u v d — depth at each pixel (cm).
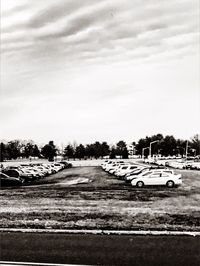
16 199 2262
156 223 1408
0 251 983
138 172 3531
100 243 1063
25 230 1288
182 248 991
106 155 16838
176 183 3031
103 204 1988
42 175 4494
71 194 2498
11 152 15512
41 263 864
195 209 1778
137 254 934
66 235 1193
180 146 15975
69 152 15675
